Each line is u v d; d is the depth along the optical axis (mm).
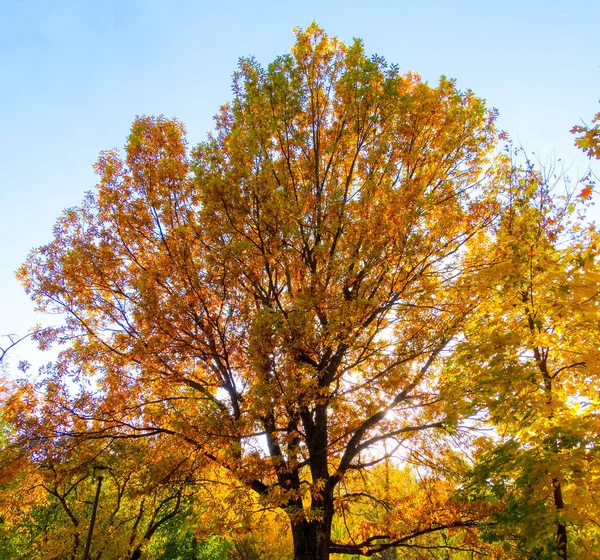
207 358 8977
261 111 8758
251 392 7527
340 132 8758
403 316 8648
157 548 22094
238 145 8344
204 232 8961
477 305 8094
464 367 8141
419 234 7457
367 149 8984
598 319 7012
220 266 8359
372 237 7801
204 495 10438
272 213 7852
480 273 7750
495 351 7496
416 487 9531
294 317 7238
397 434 9000
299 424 9133
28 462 8406
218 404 8383
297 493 7273
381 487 9812
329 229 8289
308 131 9250
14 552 18406
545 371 7766
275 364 7344
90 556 16766
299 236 8266
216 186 7887
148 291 8391
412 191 7930
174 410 8836
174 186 9516
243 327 8781
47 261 9336
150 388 9094
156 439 9141
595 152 4898
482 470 7559
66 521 18766
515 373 7145
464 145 8539
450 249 8625
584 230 8250
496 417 7320
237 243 7785
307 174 9180
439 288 8305
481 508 7648
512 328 7820
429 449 9414
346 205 8438
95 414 8562
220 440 7668
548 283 7430
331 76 9445
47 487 11375
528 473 6559
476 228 8758
